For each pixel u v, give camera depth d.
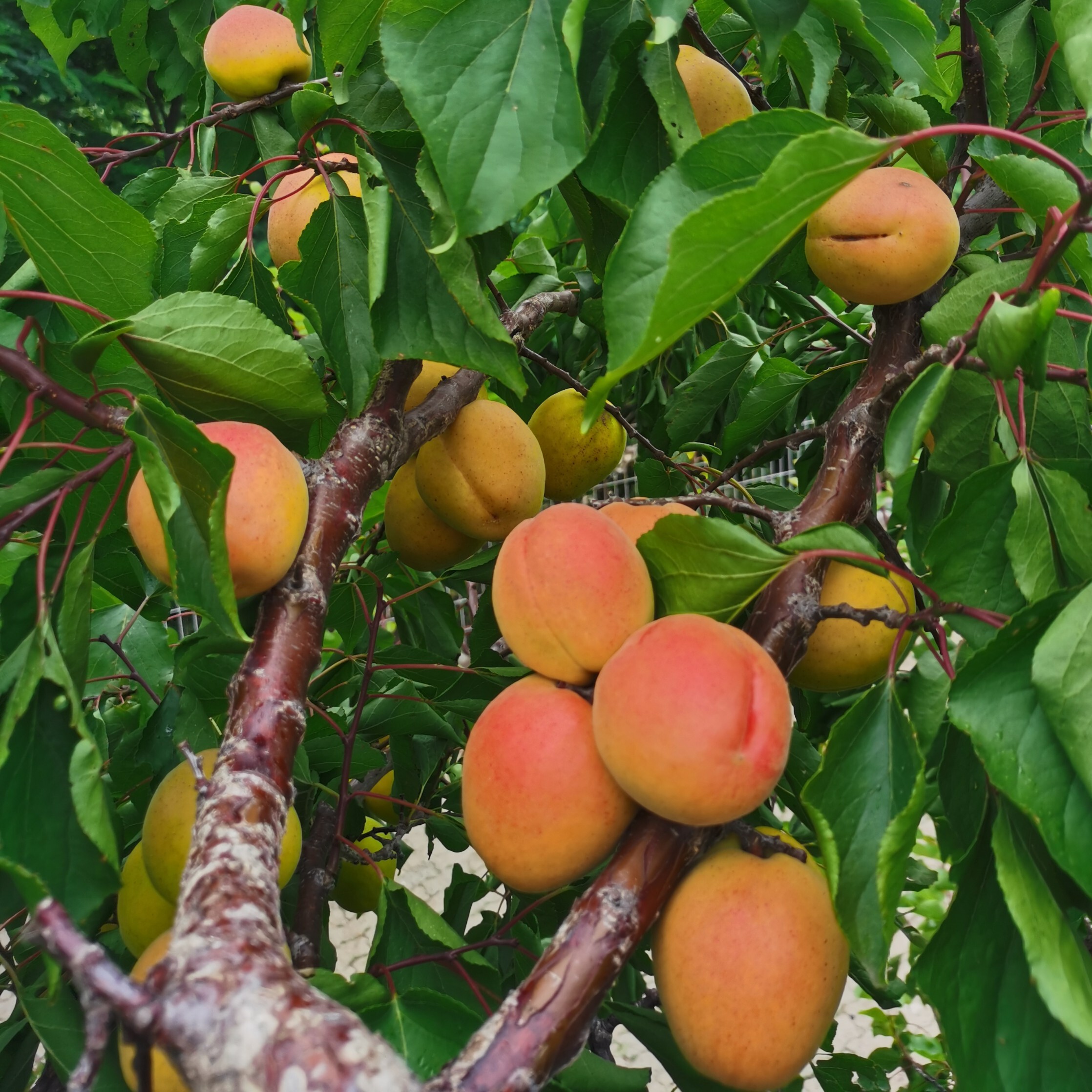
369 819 2.51
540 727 1.14
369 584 2.36
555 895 1.83
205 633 1.49
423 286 1.36
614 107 1.24
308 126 1.50
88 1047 0.66
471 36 1.10
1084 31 1.15
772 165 0.87
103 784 1.01
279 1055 0.65
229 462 0.99
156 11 2.70
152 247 1.37
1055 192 1.18
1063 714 0.93
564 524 1.23
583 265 2.69
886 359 1.48
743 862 1.15
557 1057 0.93
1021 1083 1.00
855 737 1.09
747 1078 1.10
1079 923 1.13
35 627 1.06
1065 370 1.12
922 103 1.62
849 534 1.14
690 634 1.08
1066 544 1.10
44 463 1.38
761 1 1.16
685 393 2.40
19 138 1.23
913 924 4.15
